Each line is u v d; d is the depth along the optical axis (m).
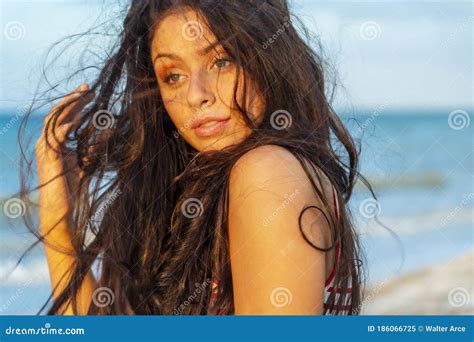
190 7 2.12
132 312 2.48
